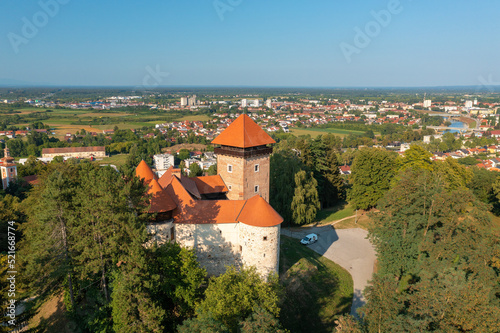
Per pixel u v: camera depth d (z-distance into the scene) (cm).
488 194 8450
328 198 8981
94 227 3762
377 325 3188
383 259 5141
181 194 4878
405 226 5153
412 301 3397
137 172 5350
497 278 3997
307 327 4297
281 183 7131
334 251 6169
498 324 3141
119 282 3581
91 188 3912
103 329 3788
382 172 7806
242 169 5550
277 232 4594
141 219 4088
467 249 4431
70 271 4094
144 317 3491
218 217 4684
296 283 4834
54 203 3941
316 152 8994
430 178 5834
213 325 2878
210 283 3703
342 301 4803
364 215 7956
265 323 2872
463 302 3238
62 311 4244
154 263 4062
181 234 4706
